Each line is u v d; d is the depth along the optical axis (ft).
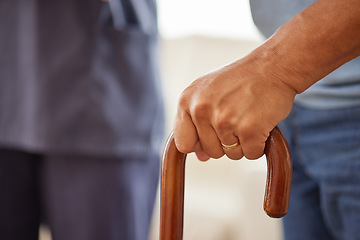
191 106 2.13
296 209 3.70
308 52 2.13
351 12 2.08
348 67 2.89
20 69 4.06
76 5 3.99
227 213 8.14
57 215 4.19
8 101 4.09
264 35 3.33
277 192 2.13
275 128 2.19
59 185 4.13
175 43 9.88
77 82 4.03
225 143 2.14
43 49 4.00
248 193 7.51
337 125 3.07
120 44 4.13
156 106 4.35
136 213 4.31
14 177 4.17
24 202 4.26
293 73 2.14
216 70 2.17
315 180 3.38
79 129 4.05
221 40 9.54
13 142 4.06
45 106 4.00
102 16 4.00
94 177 4.10
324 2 2.15
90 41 4.02
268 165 2.17
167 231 2.31
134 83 4.19
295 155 3.46
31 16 4.01
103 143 4.08
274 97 2.11
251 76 2.12
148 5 4.37
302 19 2.16
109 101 4.09
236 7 10.00
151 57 4.32
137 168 4.30
